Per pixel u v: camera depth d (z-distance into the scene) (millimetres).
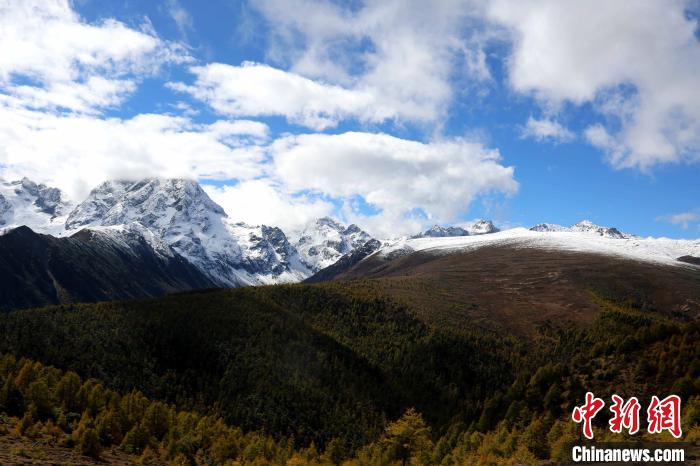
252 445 130125
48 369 159875
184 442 127750
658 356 135250
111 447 123562
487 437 120812
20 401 131625
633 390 127625
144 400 152250
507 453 108938
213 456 127562
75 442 115188
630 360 140250
